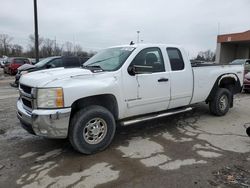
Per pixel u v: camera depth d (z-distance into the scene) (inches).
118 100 160.7
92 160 144.8
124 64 165.0
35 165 138.6
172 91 190.9
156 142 173.3
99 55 195.2
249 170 130.6
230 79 248.1
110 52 188.9
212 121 226.1
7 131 196.7
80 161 143.5
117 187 115.9
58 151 158.2
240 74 255.8
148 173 128.4
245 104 308.5
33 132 145.3
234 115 249.0
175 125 213.9
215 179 121.7
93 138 152.9
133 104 169.2
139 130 200.8
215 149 159.5
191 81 205.2
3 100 331.3
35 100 137.4
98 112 151.3
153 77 177.0
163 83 183.3
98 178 124.0
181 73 196.1
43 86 135.6
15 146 166.7
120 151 157.6
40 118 134.3
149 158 146.7
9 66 872.9
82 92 143.0
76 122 144.7
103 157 148.8
